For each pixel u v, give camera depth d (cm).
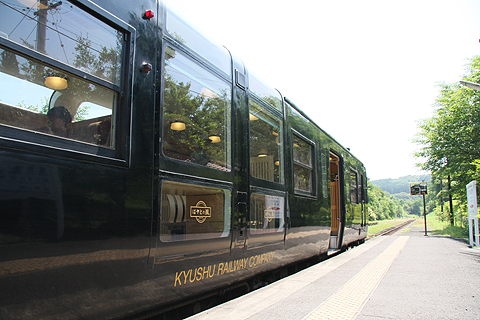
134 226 305
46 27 256
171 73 370
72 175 259
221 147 446
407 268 695
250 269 497
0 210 216
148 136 329
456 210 3086
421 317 370
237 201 466
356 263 767
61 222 248
